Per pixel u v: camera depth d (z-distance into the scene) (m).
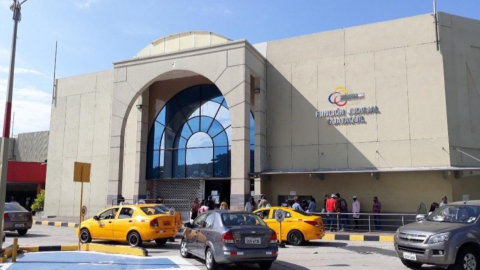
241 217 10.91
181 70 23.92
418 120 20.61
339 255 13.16
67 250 14.02
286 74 24.08
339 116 22.42
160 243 15.66
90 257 12.27
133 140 27.69
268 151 23.83
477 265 9.62
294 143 23.27
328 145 22.45
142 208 15.53
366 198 21.31
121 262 11.39
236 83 22.09
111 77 29.77
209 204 22.58
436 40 20.61
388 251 14.17
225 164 24.47
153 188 26.89
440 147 19.95
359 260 12.13
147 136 27.28
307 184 22.80
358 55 22.41
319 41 23.52
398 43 21.55
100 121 29.58
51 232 20.70
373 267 10.91
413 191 20.36
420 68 20.91
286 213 16.42
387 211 20.72
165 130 26.91
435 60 20.62
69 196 29.80
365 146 21.56
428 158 20.14
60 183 30.36
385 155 21.05
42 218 28.47
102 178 28.66
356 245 15.95
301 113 23.36
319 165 22.50
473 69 21.19
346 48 22.77
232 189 21.23
